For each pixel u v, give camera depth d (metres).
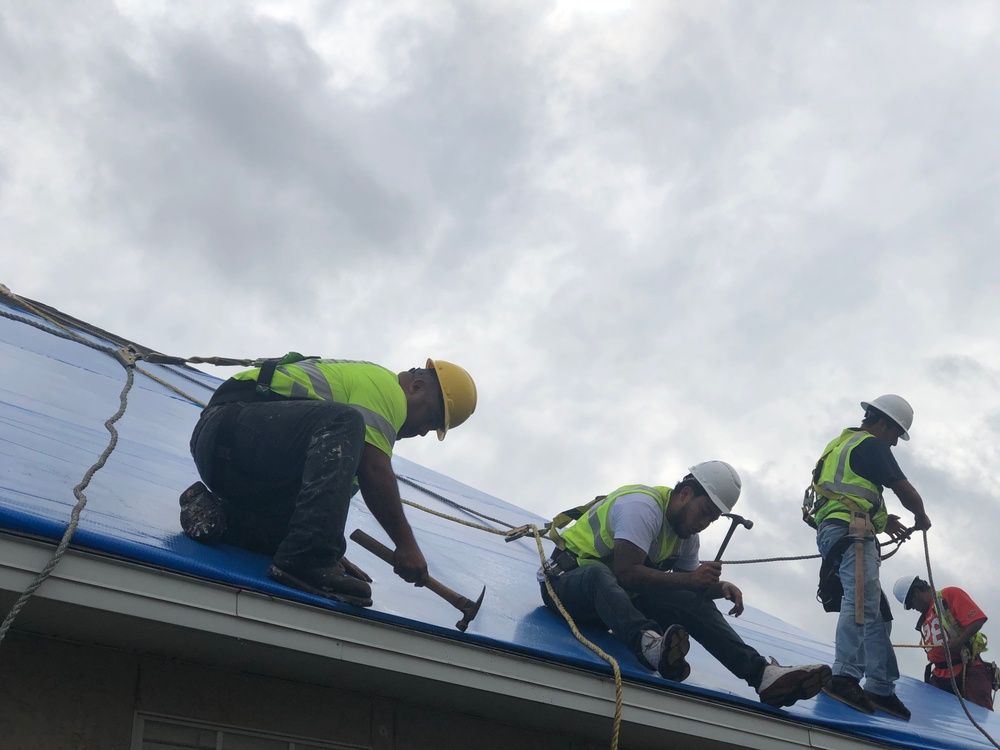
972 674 9.30
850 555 6.45
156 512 4.33
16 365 6.17
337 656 3.84
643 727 4.81
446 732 4.68
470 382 5.13
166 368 8.33
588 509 5.97
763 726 5.17
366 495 4.43
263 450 4.26
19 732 3.44
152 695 3.79
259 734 4.05
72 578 3.27
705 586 5.25
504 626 4.88
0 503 3.45
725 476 5.62
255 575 3.89
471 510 8.43
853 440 6.75
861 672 6.30
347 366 4.58
